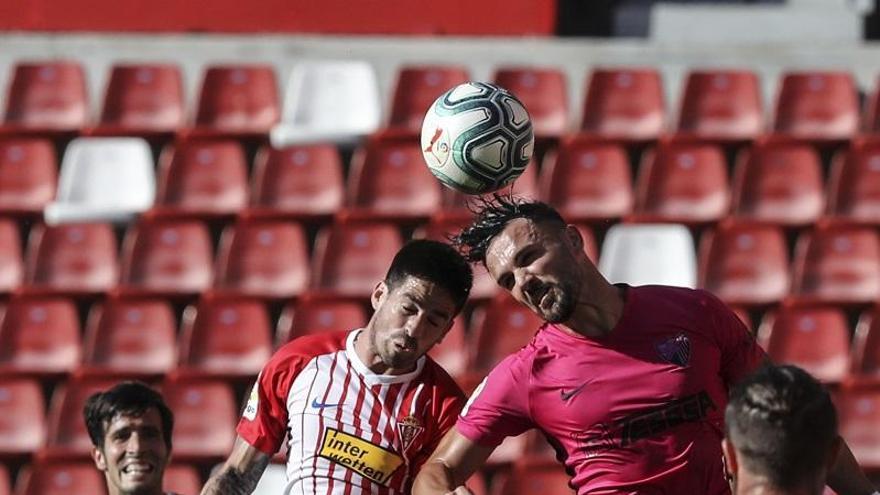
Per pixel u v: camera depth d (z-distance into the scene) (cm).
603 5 4025
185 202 3594
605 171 3581
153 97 3734
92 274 3516
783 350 3378
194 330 3391
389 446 1673
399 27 3781
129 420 1848
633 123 3678
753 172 3584
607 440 1509
